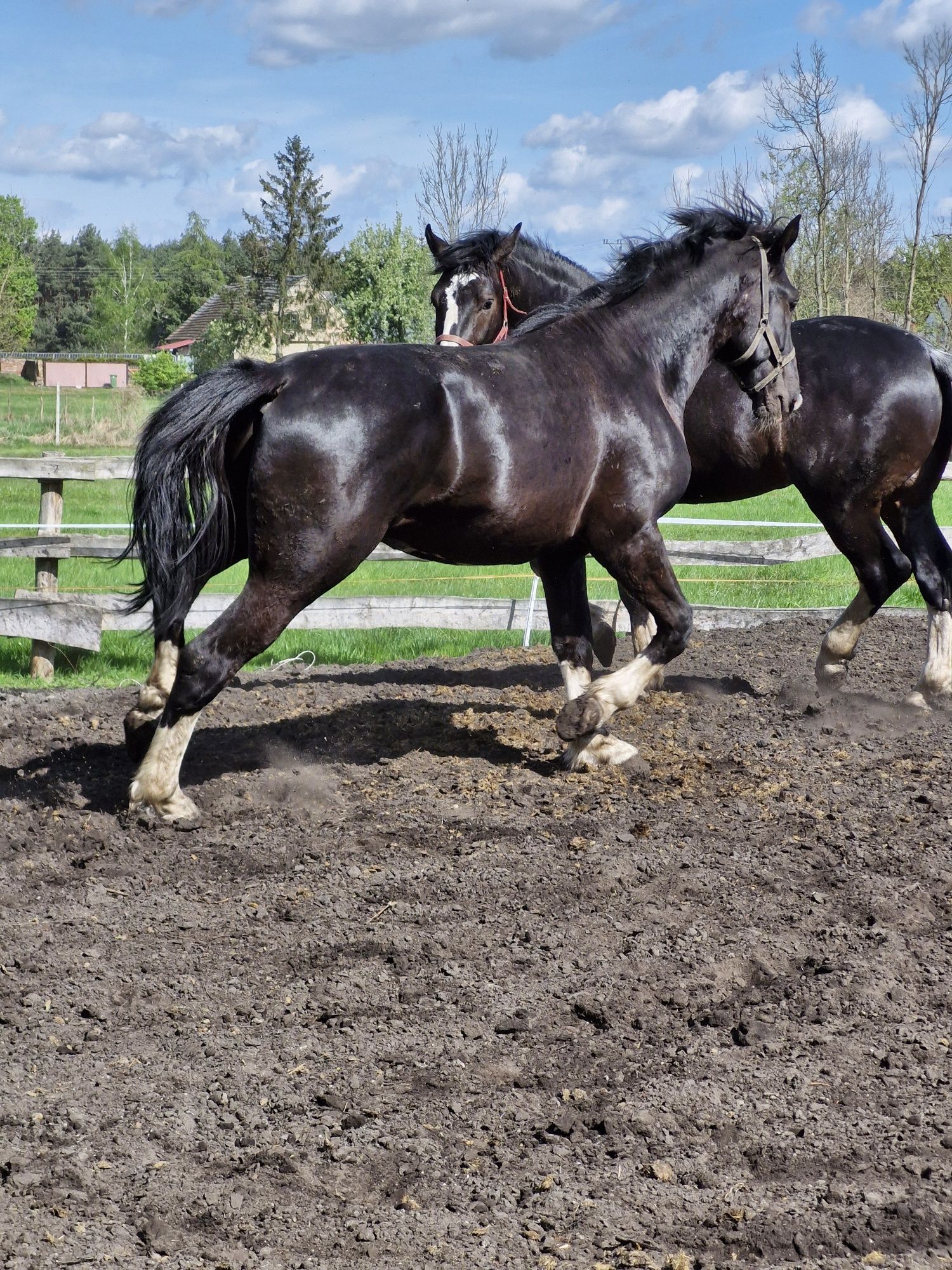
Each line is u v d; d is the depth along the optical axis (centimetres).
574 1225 250
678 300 539
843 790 532
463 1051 321
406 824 487
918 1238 246
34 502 1791
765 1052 320
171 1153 273
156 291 10825
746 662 812
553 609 578
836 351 649
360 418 434
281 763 573
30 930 385
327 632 1014
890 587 671
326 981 355
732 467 676
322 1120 287
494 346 496
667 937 387
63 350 11588
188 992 348
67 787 524
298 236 4338
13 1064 307
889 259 3650
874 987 353
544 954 376
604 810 505
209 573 473
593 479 500
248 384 434
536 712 673
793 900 418
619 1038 329
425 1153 275
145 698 532
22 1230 243
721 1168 271
